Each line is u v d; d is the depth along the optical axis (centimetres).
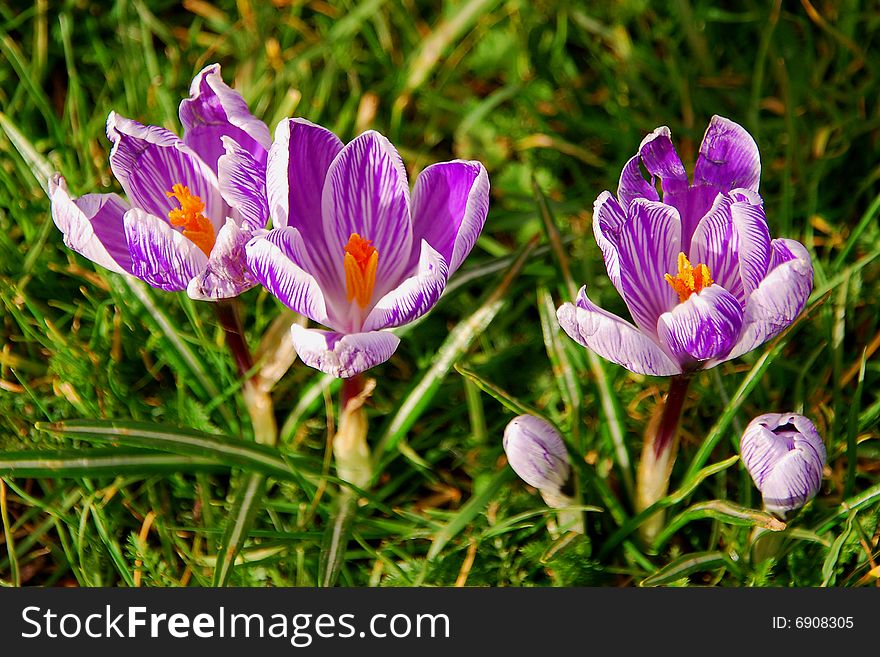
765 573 59
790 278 54
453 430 64
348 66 72
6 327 65
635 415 63
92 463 58
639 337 55
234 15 73
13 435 63
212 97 58
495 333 66
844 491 60
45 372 65
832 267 65
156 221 56
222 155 59
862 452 62
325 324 56
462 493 63
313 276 57
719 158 57
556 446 57
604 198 55
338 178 57
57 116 71
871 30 73
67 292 66
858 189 69
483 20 73
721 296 54
